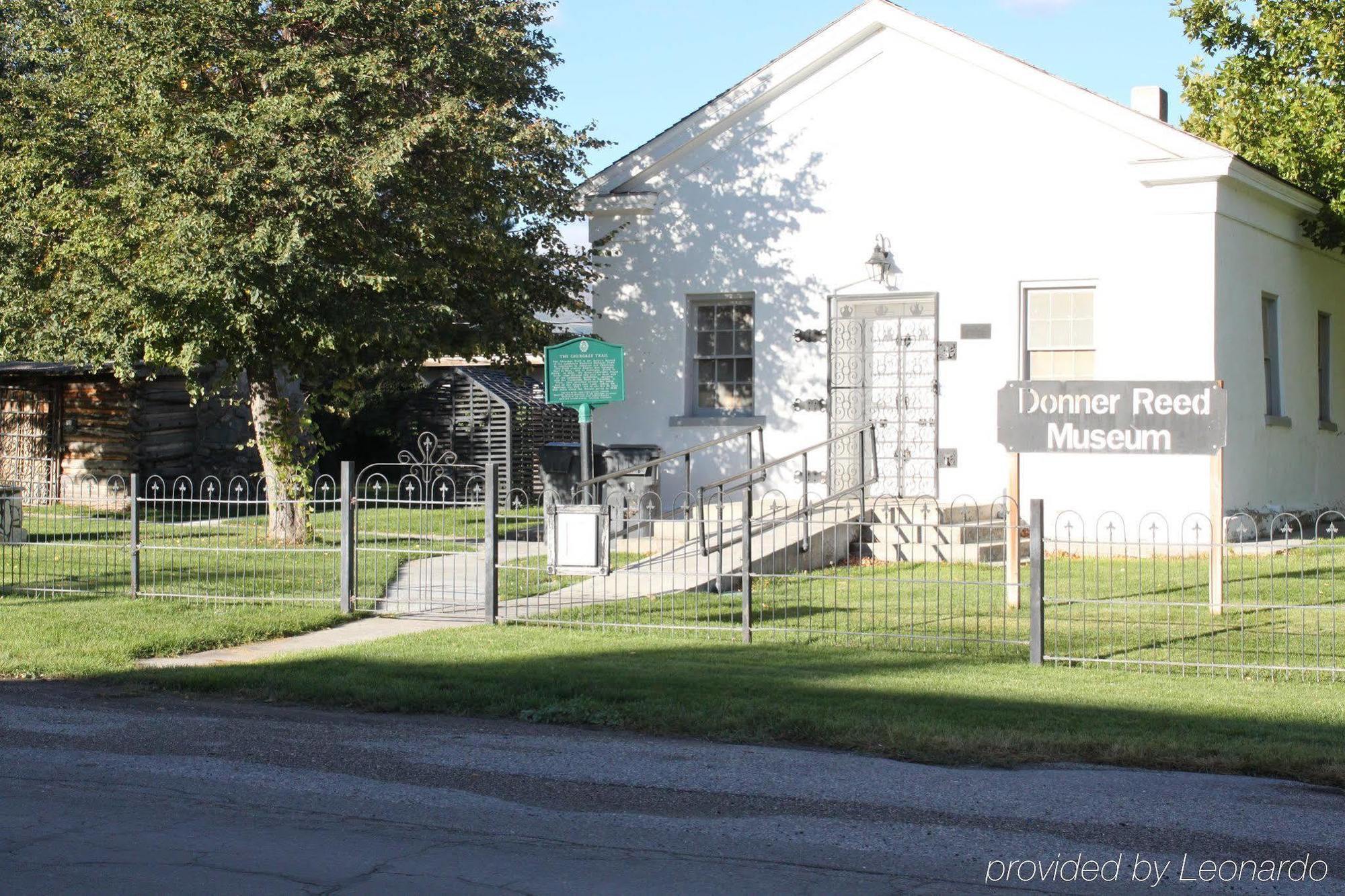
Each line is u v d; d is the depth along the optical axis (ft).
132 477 45.62
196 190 48.83
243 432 84.99
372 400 88.43
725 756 25.39
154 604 43.29
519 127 54.85
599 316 64.69
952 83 59.21
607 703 29.07
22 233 52.75
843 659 34.35
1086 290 58.08
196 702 30.63
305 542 56.54
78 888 17.90
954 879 18.78
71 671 33.27
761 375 62.44
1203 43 80.33
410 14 52.65
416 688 30.58
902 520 54.70
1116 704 29.04
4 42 56.24
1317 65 74.08
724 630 37.93
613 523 54.34
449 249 55.62
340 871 18.75
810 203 61.57
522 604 43.52
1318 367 71.00
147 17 50.78
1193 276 55.88
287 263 47.85
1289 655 34.88
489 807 22.11
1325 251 70.59
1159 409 39.58
